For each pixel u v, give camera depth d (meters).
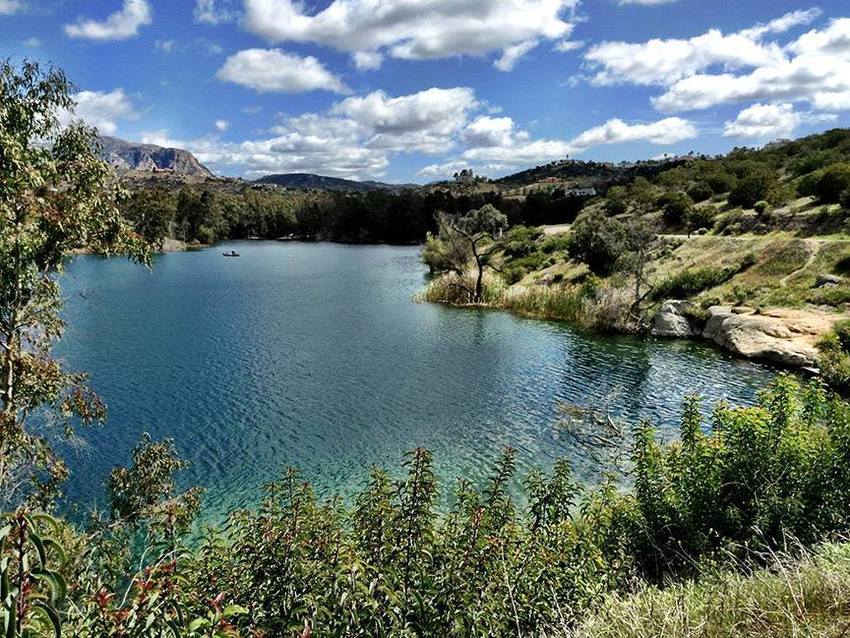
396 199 148.62
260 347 37.22
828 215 46.47
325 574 5.80
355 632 5.19
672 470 10.98
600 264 52.06
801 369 30.84
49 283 11.61
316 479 19.22
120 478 12.77
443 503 17.02
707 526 9.88
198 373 31.16
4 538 2.60
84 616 3.76
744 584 5.87
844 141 74.25
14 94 10.41
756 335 34.81
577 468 19.72
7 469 11.25
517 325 44.84
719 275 44.19
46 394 11.88
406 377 30.83
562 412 25.31
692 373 31.33
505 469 9.38
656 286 46.06
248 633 4.92
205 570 6.21
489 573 6.57
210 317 47.12
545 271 58.91
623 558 8.88
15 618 2.40
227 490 18.34
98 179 11.80
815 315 34.69
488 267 63.91
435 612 5.91
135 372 31.16
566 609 6.88
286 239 153.75
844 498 9.25
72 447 20.78
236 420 24.44
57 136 11.38
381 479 8.12
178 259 98.44
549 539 8.44
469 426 23.89
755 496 9.54
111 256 12.70
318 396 27.56
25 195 9.86
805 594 5.21
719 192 71.38
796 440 9.80
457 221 79.81
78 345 36.75
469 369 32.41
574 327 44.12
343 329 43.03
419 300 56.09
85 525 15.04
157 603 3.76
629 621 5.71
